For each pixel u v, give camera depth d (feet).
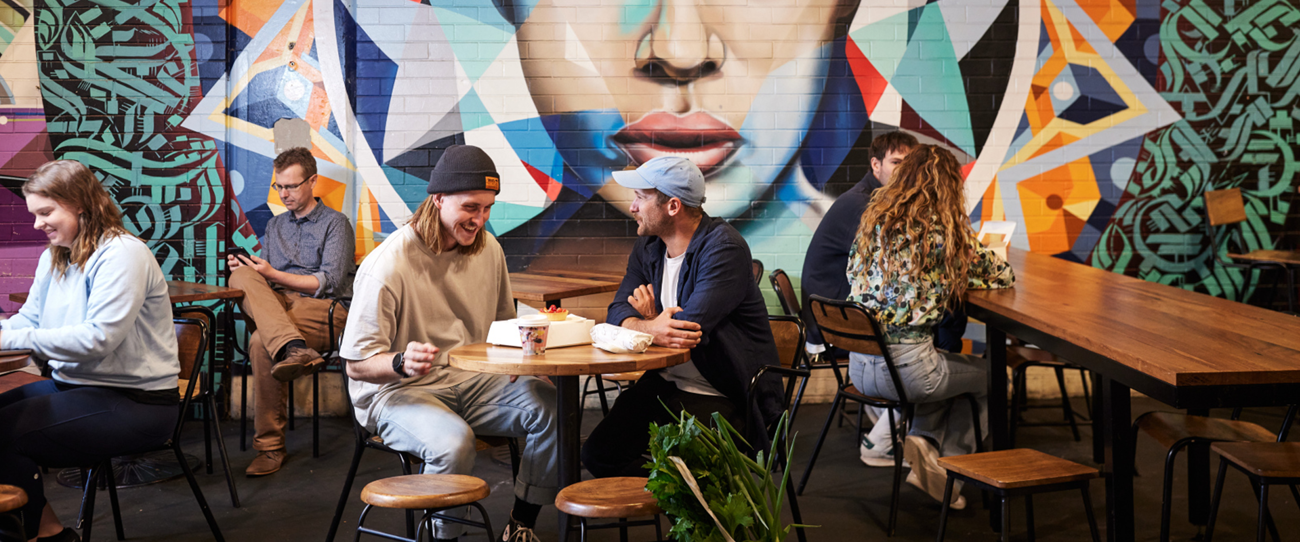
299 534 9.62
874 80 15.07
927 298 9.40
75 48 14.37
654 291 8.80
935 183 9.51
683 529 5.24
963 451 10.06
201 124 14.56
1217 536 9.36
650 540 9.53
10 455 7.52
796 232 15.29
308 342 12.77
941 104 15.12
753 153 15.15
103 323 7.86
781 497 5.65
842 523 9.91
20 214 14.56
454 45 14.85
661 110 15.06
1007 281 10.06
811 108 15.10
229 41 14.56
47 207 7.97
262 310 12.06
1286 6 15.10
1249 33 15.14
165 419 8.53
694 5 14.90
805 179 15.20
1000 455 8.25
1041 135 15.21
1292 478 6.74
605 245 15.21
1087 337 7.04
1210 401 5.82
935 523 9.89
